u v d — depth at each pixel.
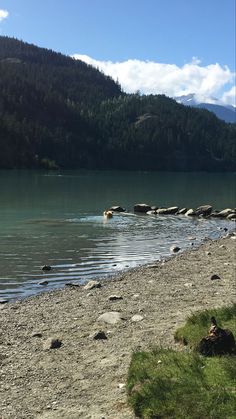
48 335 11.31
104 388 8.15
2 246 24.86
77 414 7.30
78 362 9.45
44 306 14.20
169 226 34.91
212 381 7.23
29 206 47.56
